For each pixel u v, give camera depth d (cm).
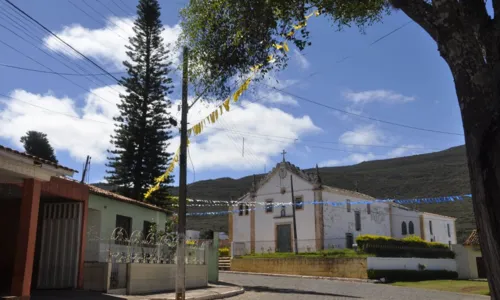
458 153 12712
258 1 824
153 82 3042
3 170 959
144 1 3070
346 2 829
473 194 458
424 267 3234
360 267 2861
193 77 962
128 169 2969
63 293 1373
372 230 4562
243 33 875
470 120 465
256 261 3581
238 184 13025
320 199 4025
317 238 3947
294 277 3027
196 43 928
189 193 11812
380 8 867
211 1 891
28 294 995
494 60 470
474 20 491
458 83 485
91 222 1716
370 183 10788
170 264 1791
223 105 1015
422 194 9000
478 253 3519
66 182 1455
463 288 2366
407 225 5006
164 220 2241
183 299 1352
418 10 533
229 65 922
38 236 1560
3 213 1538
